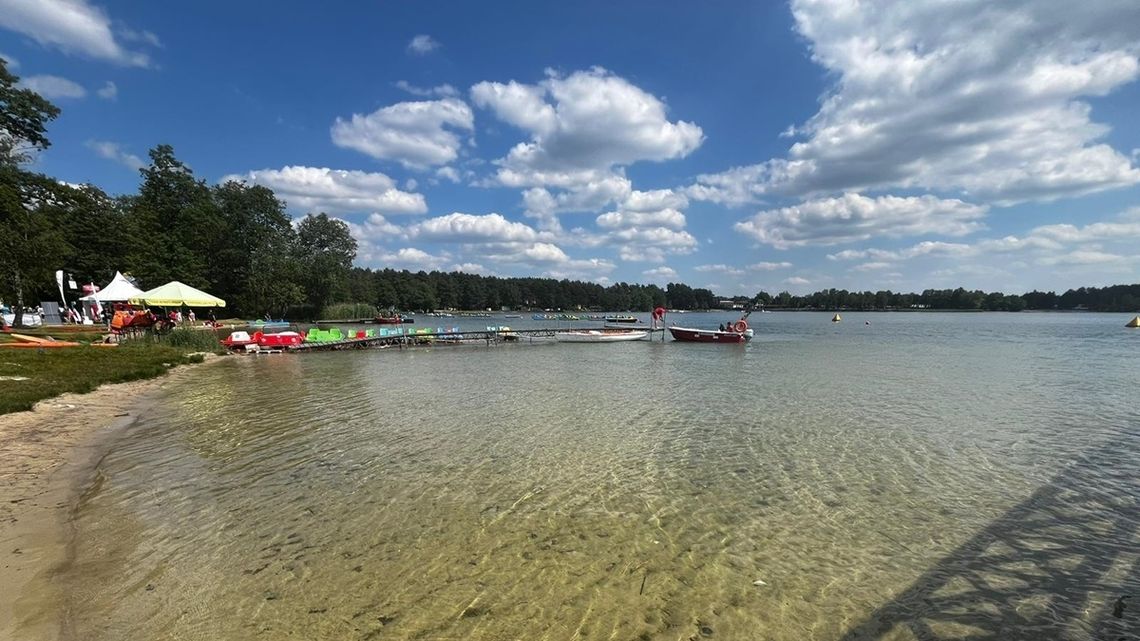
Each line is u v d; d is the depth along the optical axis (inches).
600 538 225.0
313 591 178.2
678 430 418.3
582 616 167.5
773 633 161.3
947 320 3976.4
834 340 1696.6
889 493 282.7
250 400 532.7
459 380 705.0
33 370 594.6
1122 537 230.7
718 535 229.8
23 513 232.5
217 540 215.5
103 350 838.5
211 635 151.7
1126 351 1210.0
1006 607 177.6
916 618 170.7
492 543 218.4
